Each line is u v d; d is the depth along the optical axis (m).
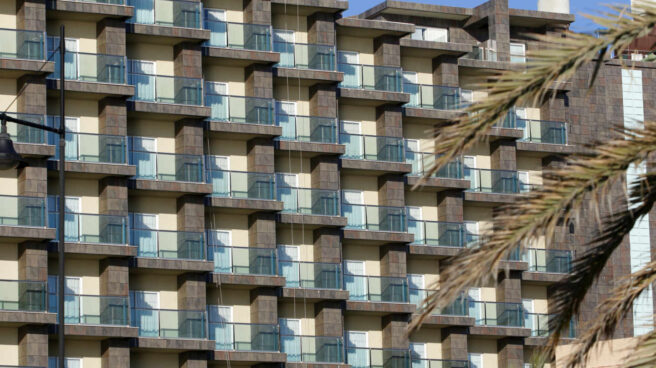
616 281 15.52
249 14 76.12
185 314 70.56
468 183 80.94
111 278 69.12
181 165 72.12
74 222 68.88
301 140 76.62
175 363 71.69
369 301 76.94
